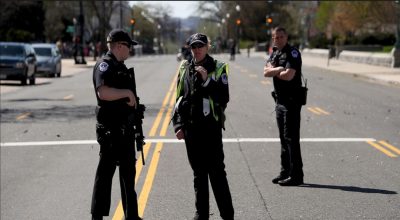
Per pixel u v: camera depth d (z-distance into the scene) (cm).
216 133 768
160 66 5994
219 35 13050
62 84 3675
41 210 970
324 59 7069
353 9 6588
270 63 1015
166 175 1140
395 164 1223
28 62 3562
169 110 2175
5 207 993
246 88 3200
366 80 3834
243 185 1054
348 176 1116
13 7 7262
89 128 1748
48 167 1263
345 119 1925
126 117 753
